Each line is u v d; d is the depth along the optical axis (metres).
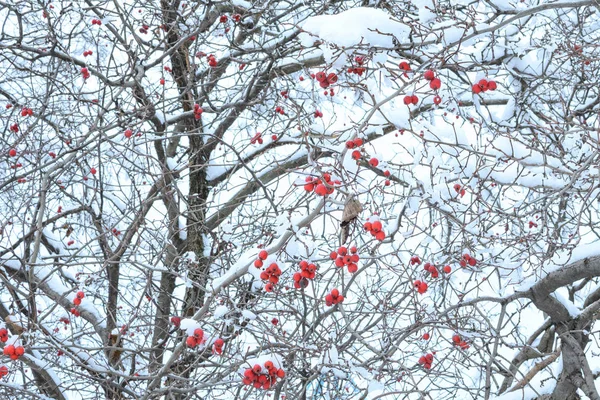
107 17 5.58
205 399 5.79
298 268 4.61
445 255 4.89
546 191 4.93
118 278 6.24
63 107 7.05
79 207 6.45
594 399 4.91
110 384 5.30
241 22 6.53
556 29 6.24
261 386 3.78
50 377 5.70
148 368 5.52
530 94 6.01
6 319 4.42
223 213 7.60
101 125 5.78
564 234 5.96
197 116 5.86
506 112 6.36
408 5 4.91
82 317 6.25
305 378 4.92
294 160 7.34
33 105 6.53
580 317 5.11
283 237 3.71
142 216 5.57
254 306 5.18
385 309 4.79
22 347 3.96
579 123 4.62
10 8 5.50
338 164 3.77
